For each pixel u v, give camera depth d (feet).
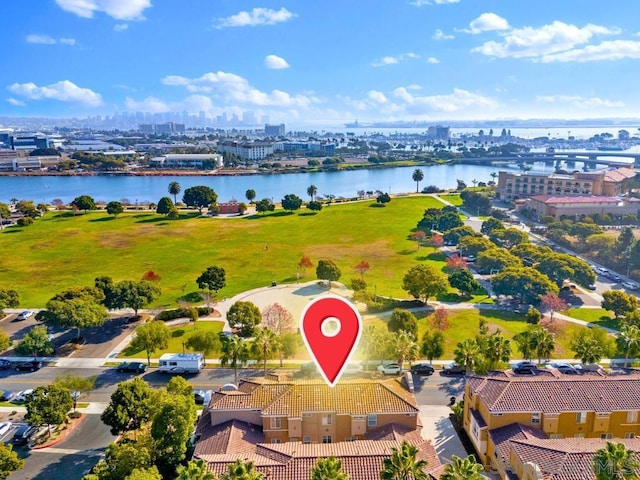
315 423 197.88
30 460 201.87
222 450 180.75
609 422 194.59
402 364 270.67
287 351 279.28
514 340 291.99
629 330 253.85
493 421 195.00
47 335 299.79
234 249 552.00
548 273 424.05
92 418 231.71
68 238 600.80
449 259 472.03
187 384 224.53
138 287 347.36
